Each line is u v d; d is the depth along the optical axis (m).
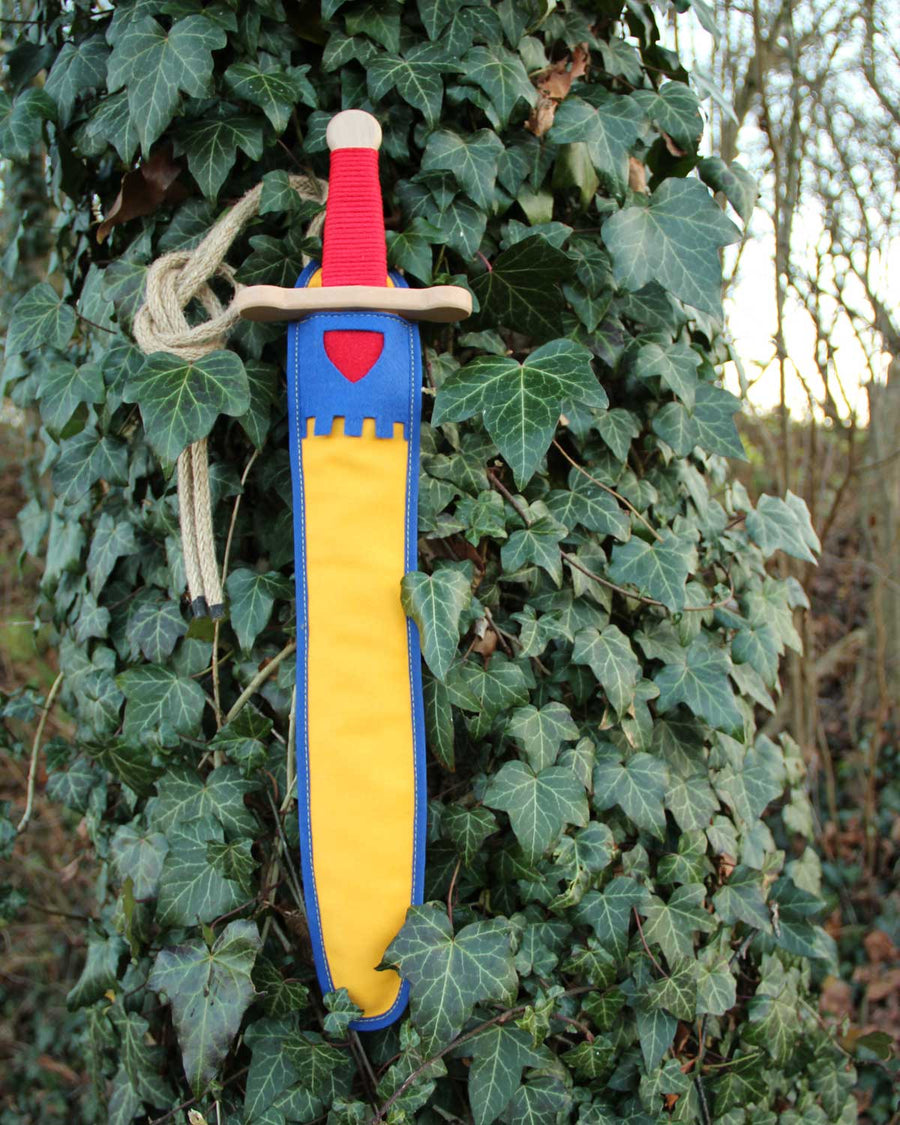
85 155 1.14
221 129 1.08
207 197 1.08
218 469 1.14
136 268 1.14
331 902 0.99
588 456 1.19
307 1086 1.03
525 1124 1.04
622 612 1.23
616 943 1.09
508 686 1.07
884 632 3.15
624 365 1.22
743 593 1.36
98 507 1.34
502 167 1.13
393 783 0.99
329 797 0.99
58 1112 2.19
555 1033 1.09
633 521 1.18
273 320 1.00
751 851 1.35
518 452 0.99
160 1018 1.25
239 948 1.01
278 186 1.06
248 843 1.05
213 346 1.05
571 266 1.07
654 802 1.12
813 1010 1.51
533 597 1.16
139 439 1.22
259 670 1.12
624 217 1.12
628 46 1.25
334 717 0.99
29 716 1.58
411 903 1.00
